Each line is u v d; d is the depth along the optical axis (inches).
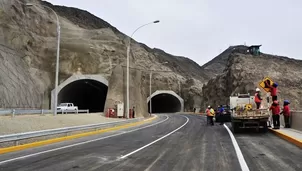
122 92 1882.4
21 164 379.2
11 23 2509.8
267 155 421.4
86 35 3548.2
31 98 2058.3
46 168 351.3
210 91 3208.7
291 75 2409.0
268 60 2687.0
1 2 2514.8
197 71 6343.5
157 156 428.8
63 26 3467.0
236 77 2491.4
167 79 4084.6
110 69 2965.1
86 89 2920.8
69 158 422.3
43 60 2706.7
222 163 366.6
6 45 2229.3
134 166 356.2
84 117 1306.6
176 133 823.7
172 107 4001.0
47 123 900.0
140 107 2092.8
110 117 1573.6
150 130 964.6
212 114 1169.4
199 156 422.3
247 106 840.3
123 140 665.6
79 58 2869.1
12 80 1877.5
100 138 722.2
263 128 787.4
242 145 536.7
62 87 2362.2
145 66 4205.2
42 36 2979.8
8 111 1175.6
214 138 667.4
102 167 353.1
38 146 582.9
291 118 797.9
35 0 3659.0
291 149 478.0
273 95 799.7
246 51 3120.1
